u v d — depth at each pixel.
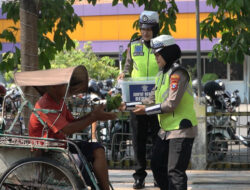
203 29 13.20
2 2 10.55
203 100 12.05
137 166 10.08
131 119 9.96
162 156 7.92
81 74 7.77
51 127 7.24
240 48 11.80
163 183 8.12
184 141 7.51
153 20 9.59
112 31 37.34
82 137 12.95
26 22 8.84
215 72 38.38
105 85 18.50
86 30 37.47
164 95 7.70
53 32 10.68
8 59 10.33
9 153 7.30
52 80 7.19
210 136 12.62
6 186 7.22
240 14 11.34
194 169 12.07
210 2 11.12
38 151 7.29
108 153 13.55
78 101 11.76
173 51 7.68
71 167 7.17
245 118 18.75
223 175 11.34
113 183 10.77
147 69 9.69
